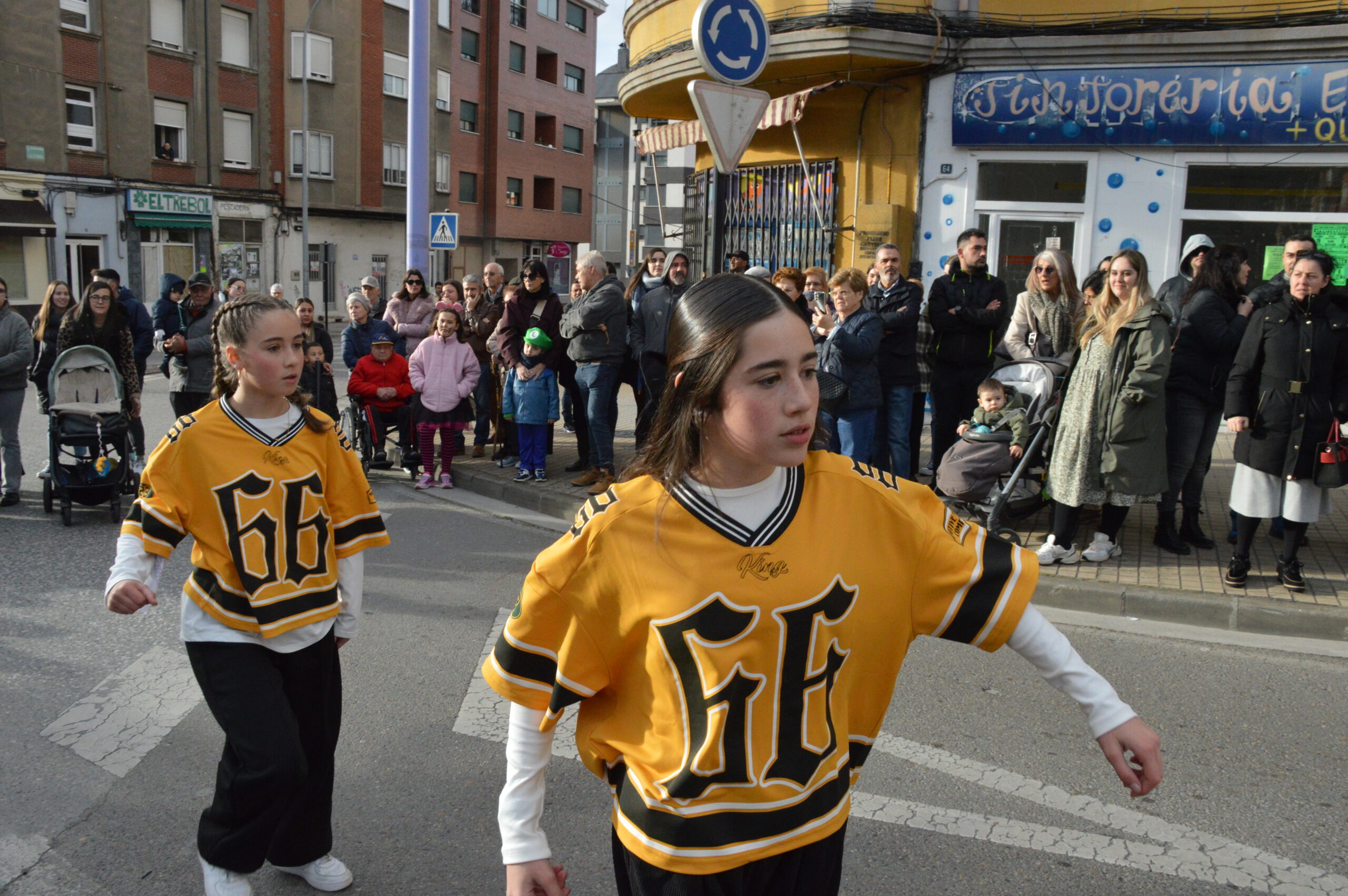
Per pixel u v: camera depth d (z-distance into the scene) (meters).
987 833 3.40
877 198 11.54
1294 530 5.68
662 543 1.63
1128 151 10.46
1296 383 5.44
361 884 3.12
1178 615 5.59
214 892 2.71
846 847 3.32
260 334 2.78
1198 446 6.51
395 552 6.90
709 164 13.66
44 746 4.00
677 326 1.64
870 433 6.94
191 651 2.81
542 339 8.45
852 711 1.78
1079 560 6.35
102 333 8.03
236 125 33.41
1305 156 9.88
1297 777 3.81
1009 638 1.73
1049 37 10.34
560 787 3.70
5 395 8.05
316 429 2.95
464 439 10.76
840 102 11.66
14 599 5.79
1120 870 3.19
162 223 30.72
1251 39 9.73
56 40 27.44
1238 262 6.53
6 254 26.66
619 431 11.30
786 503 1.64
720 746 1.62
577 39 50.50
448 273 43.69
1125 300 5.95
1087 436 6.04
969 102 10.76
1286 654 5.10
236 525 2.79
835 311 6.90
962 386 7.66
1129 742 1.66
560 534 7.50
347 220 38.03
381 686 4.61
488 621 5.52
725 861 1.62
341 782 3.76
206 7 31.67
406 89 39.69
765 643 1.60
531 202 48.34
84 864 3.21
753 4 6.27
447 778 3.79
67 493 7.55
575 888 3.10
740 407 1.54
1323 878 3.15
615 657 1.71
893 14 10.41
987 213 11.09
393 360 9.44
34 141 27.05
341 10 36.22
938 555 1.71
